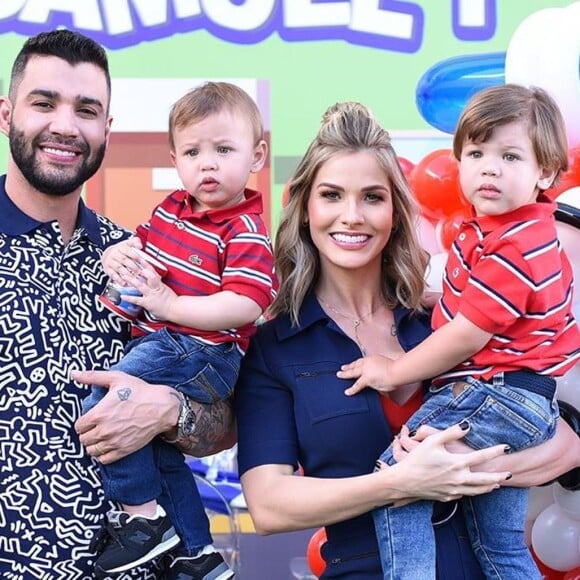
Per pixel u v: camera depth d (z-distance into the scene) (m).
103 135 2.40
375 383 2.31
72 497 2.25
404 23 4.32
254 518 2.34
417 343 2.47
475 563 2.34
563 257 2.32
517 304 2.16
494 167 2.20
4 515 2.21
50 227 2.37
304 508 2.25
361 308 2.52
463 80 3.60
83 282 2.38
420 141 4.32
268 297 2.32
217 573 2.39
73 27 4.27
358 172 2.35
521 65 3.10
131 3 4.27
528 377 2.22
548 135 2.21
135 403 2.23
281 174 4.34
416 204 2.46
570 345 2.26
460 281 2.28
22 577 2.20
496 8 4.31
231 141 2.35
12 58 4.23
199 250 2.34
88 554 2.25
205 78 4.31
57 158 2.32
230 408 2.50
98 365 2.35
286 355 2.42
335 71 4.34
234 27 4.32
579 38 3.02
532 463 2.28
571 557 2.96
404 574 2.22
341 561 2.32
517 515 2.33
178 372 2.31
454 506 2.35
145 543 2.23
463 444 2.25
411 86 4.34
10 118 2.38
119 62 4.27
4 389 2.24
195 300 2.29
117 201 4.29
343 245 2.37
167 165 4.30
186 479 2.43
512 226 2.20
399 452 2.23
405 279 2.49
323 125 2.43
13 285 2.30
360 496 2.20
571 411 2.73
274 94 4.33
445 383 2.31
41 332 2.29
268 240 2.38
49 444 2.25
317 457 2.35
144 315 2.38
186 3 4.30
